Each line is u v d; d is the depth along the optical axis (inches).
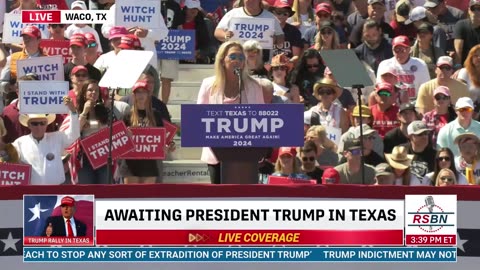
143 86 553.9
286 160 530.9
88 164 543.5
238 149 458.9
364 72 485.1
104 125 557.3
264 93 556.1
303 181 489.1
